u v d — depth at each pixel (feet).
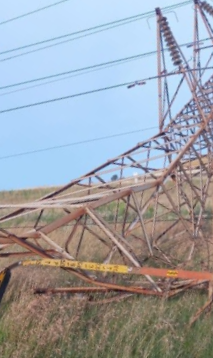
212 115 44.86
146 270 31.50
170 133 48.57
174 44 42.65
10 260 44.83
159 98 50.75
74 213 34.78
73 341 29.86
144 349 28.63
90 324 31.81
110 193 37.78
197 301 34.86
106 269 31.89
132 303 34.40
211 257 42.60
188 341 29.99
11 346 28.58
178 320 32.58
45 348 28.53
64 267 33.88
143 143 49.90
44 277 39.06
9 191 126.11
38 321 30.58
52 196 47.50
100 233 50.98
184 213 58.23
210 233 47.34
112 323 31.76
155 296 35.24
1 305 33.68
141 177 44.11
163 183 38.81
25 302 32.68
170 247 45.39
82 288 36.11
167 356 28.45
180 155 40.65
